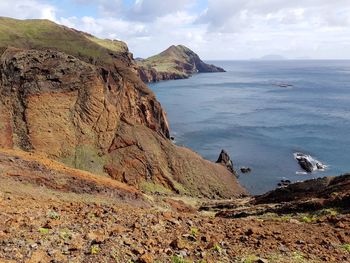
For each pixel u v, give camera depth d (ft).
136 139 202.90
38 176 84.33
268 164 242.78
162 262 29.07
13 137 165.68
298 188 107.55
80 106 192.13
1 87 176.65
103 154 188.24
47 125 176.65
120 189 100.22
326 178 107.14
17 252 27.30
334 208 65.05
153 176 192.75
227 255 32.63
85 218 40.47
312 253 35.63
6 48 195.11
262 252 34.22
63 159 173.17
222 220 50.85
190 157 214.69
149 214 47.26
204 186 200.03
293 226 48.85
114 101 213.05
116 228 36.06
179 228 40.32
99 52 259.80
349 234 44.09
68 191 84.64
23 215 38.27
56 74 190.60
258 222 51.67
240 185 212.02
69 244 30.48
